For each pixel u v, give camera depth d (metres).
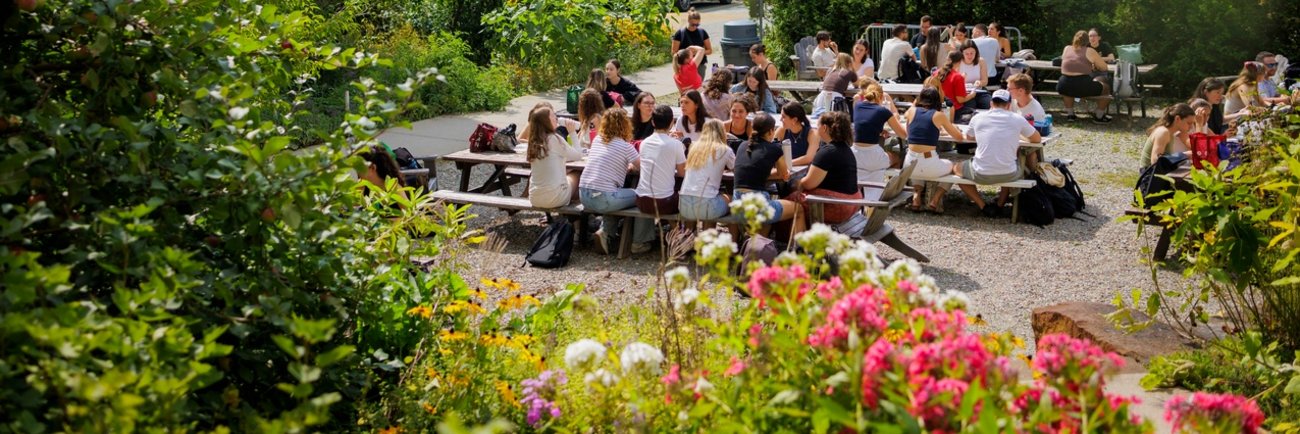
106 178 3.70
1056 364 2.85
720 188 8.51
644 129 10.05
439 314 4.91
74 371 2.84
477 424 4.17
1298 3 15.35
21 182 3.32
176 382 2.88
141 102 4.12
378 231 5.03
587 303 4.31
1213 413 2.92
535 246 8.10
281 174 3.80
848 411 2.89
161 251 3.51
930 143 9.45
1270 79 12.59
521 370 4.55
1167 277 7.85
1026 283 7.79
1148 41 16.28
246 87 4.01
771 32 19.25
